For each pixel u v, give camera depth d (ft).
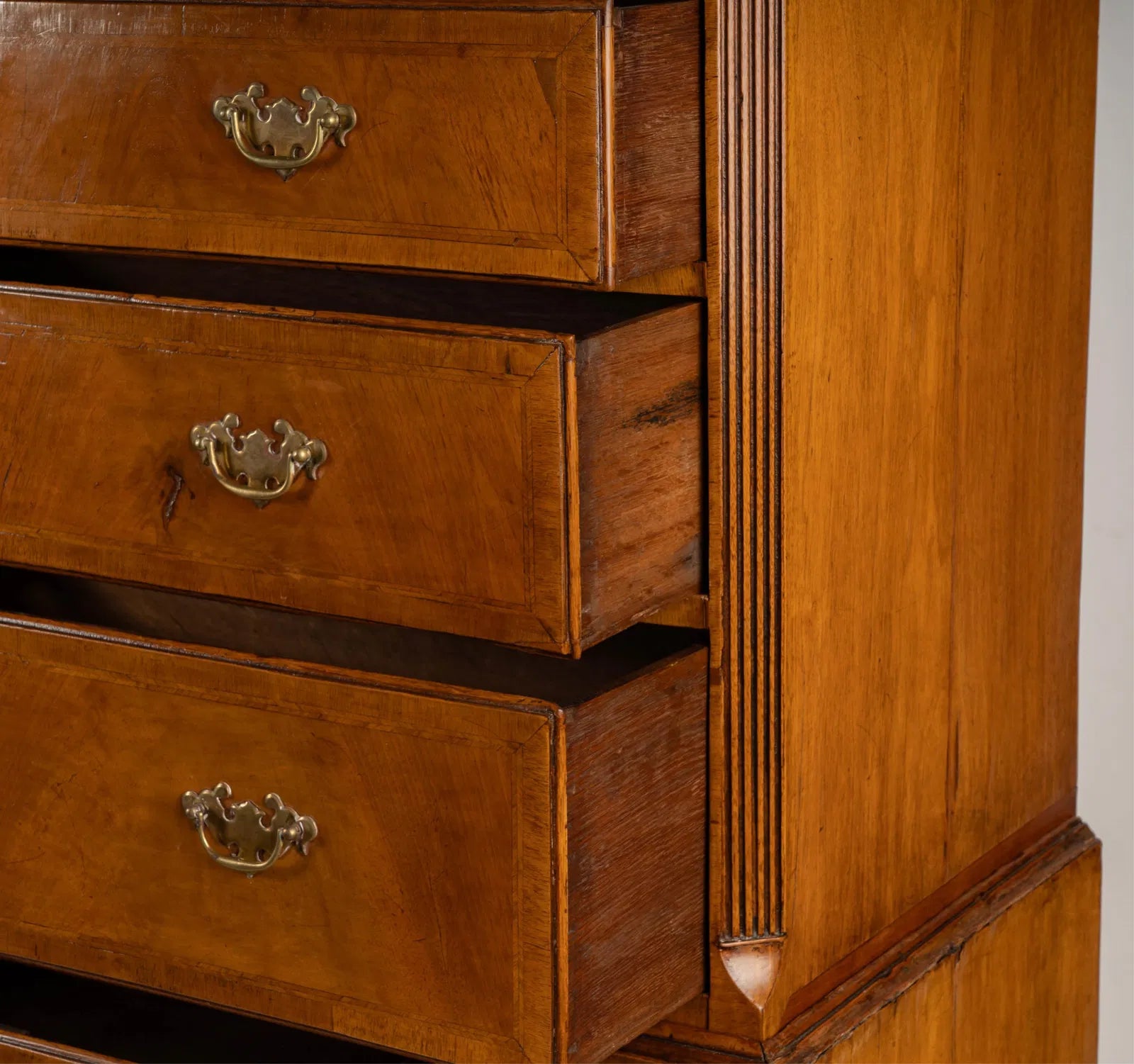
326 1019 3.94
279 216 3.80
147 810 4.05
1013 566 5.04
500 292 4.37
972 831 5.01
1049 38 4.86
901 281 4.36
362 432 3.67
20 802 4.22
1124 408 5.48
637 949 3.87
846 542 4.29
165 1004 5.08
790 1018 4.29
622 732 3.71
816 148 3.97
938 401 4.59
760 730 4.08
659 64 3.58
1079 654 5.69
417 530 3.67
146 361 3.89
